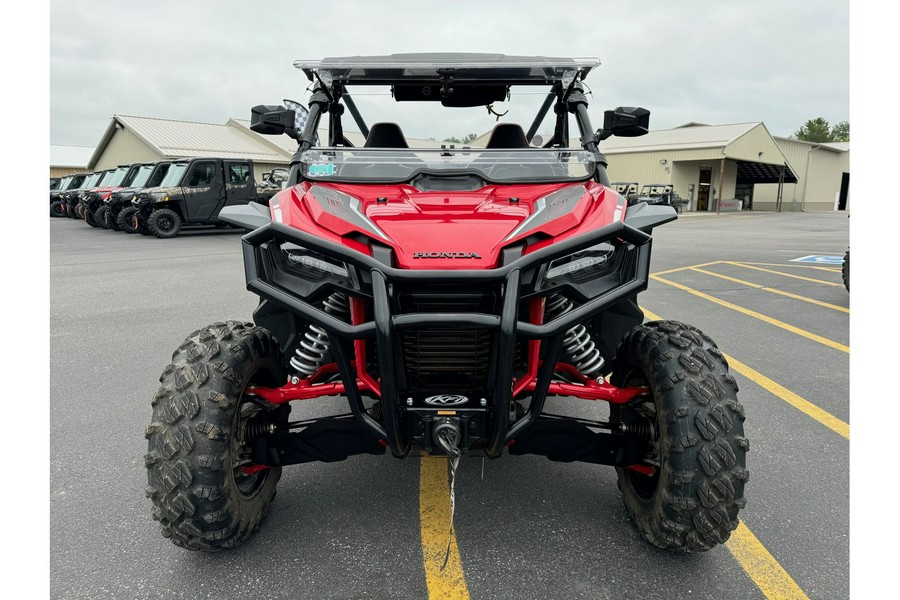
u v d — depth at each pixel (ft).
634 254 7.76
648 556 8.00
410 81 12.03
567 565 7.82
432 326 6.97
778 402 13.51
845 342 18.48
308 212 8.50
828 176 169.27
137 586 7.42
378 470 10.59
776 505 9.24
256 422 8.31
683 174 137.08
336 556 8.04
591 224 8.14
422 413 7.53
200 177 58.90
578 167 10.24
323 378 9.92
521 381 8.07
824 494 9.55
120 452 11.25
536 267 7.50
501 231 7.94
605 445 8.25
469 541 8.38
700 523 7.21
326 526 8.77
